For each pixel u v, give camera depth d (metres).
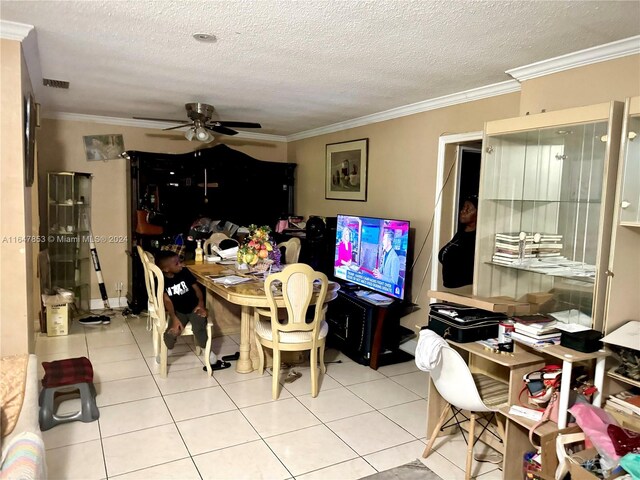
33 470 1.73
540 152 2.73
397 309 4.00
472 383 2.25
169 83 3.65
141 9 2.21
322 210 5.91
